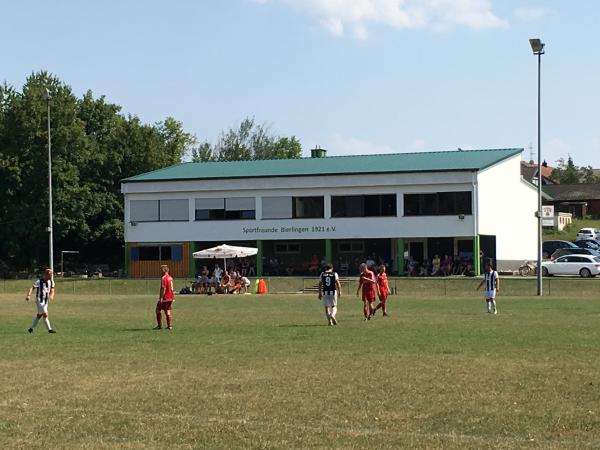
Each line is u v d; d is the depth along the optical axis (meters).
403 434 12.84
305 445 12.26
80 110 95.94
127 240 80.62
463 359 20.20
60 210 84.75
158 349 23.14
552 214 86.62
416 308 39.59
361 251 78.44
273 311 38.62
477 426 13.30
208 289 59.03
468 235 72.62
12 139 84.00
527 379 17.19
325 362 20.00
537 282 51.69
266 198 77.56
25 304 46.81
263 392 16.20
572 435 12.68
